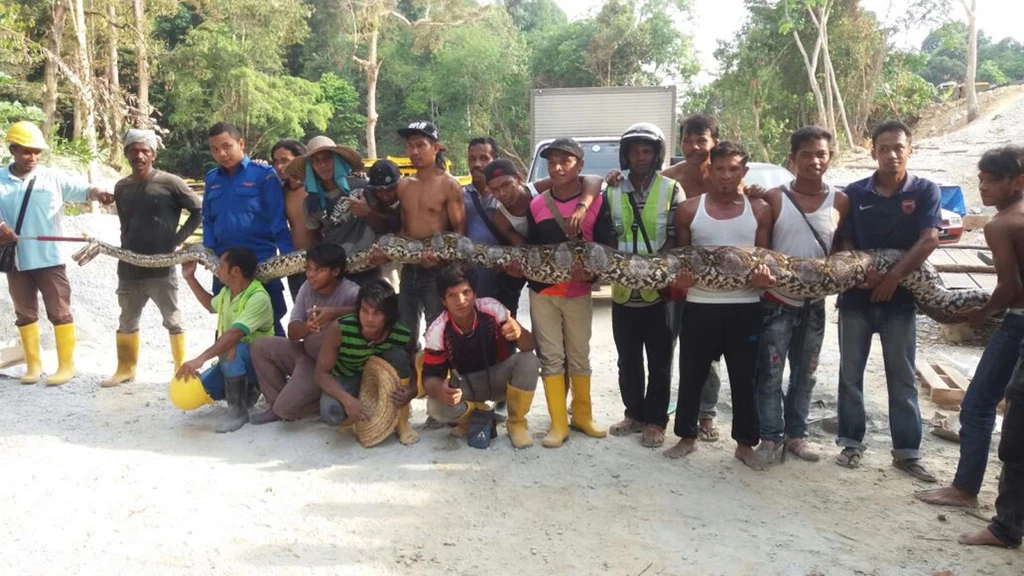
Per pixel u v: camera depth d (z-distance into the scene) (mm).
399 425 5352
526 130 50250
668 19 46719
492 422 5383
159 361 7770
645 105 15906
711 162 5055
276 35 40469
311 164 5859
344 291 5672
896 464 5027
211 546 3865
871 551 3885
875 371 7504
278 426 5680
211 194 6363
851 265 4895
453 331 5176
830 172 28750
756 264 4867
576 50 48094
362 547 3887
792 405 5285
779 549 3885
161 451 5199
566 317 5402
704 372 5129
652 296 5324
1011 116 30594
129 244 6730
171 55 38344
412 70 52719
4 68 24922
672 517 4258
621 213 5277
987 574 3664
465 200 5922
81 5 20594
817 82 36188
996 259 4266
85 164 17594
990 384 4387
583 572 3658
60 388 6723
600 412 6250
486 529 4098
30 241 6625
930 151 27781
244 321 5590
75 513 4211
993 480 4863
